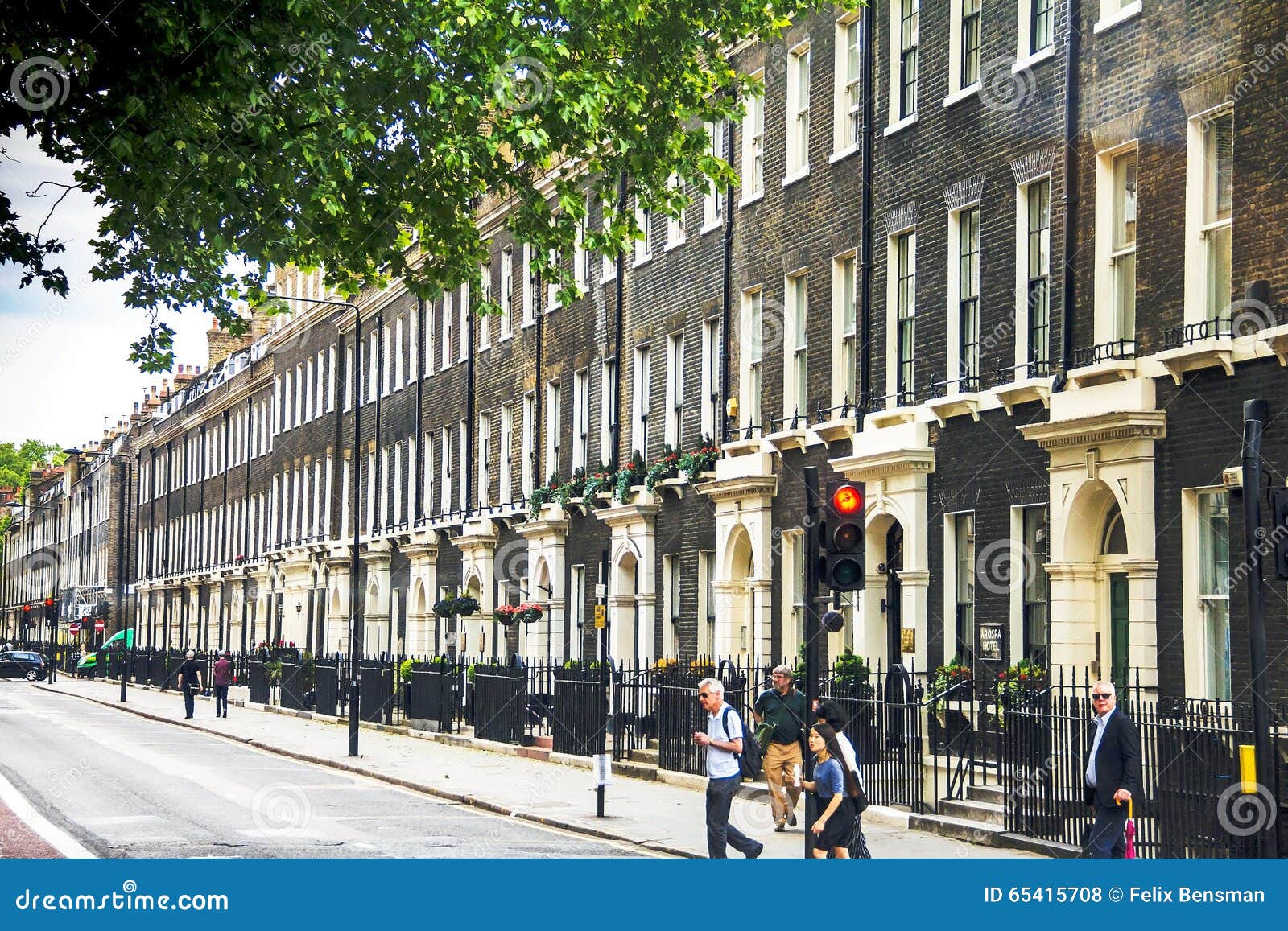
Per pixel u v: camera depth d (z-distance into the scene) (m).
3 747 36.44
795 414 28.36
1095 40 20.48
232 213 19.52
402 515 52.28
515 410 42.69
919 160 24.55
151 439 97.44
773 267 29.14
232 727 45.72
